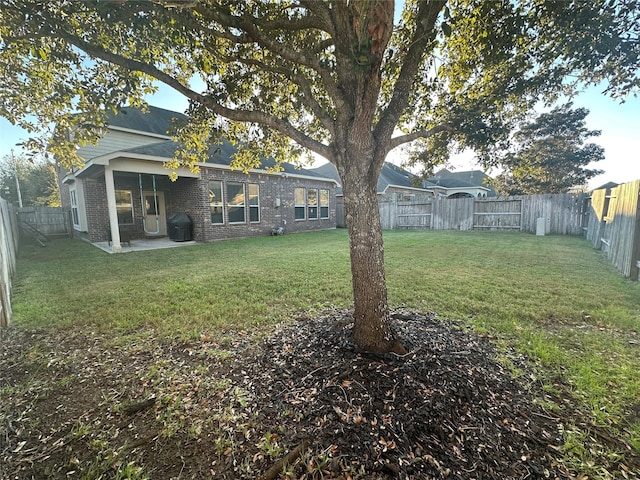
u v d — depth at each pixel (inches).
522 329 119.6
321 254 299.4
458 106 109.6
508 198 495.8
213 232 412.8
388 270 220.1
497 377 84.3
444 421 66.7
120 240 348.2
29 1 74.1
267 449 62.5
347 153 88.3
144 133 479.2
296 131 100.2
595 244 323.9
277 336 114.3
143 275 214.8
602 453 60.3
